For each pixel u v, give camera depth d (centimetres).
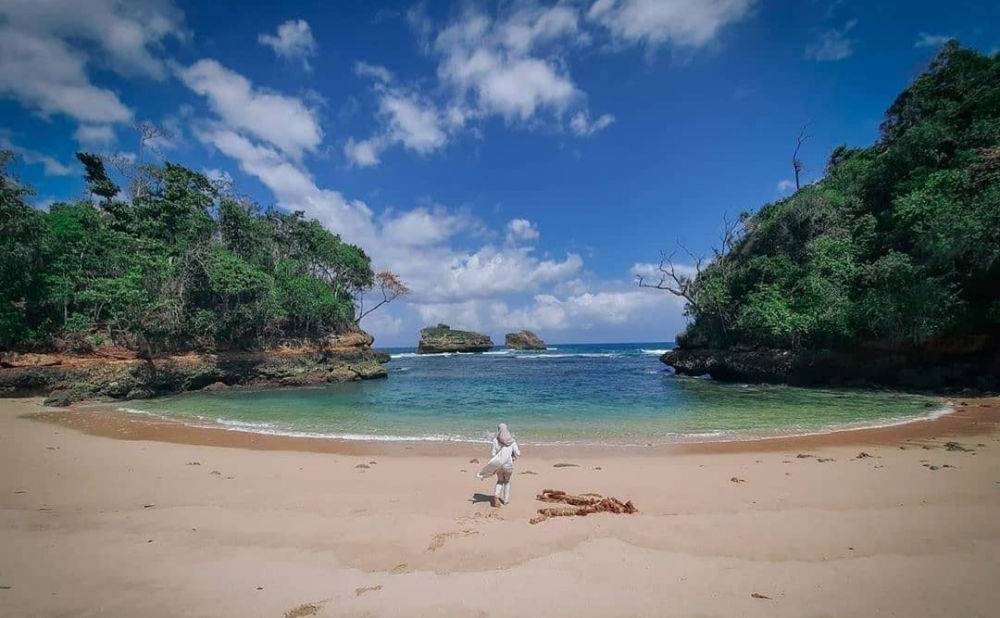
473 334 10969
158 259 3784
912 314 2833
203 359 3750
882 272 2989
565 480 1101
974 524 767
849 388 3153
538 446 1545
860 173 3931
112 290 3378
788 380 3509
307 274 5362
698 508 891
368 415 2289
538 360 7844
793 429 1797
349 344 5150
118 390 3130
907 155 3416
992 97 3269
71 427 1948
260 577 614
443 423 2041
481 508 911
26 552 694
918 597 539
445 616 513
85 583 595
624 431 1806
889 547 684
